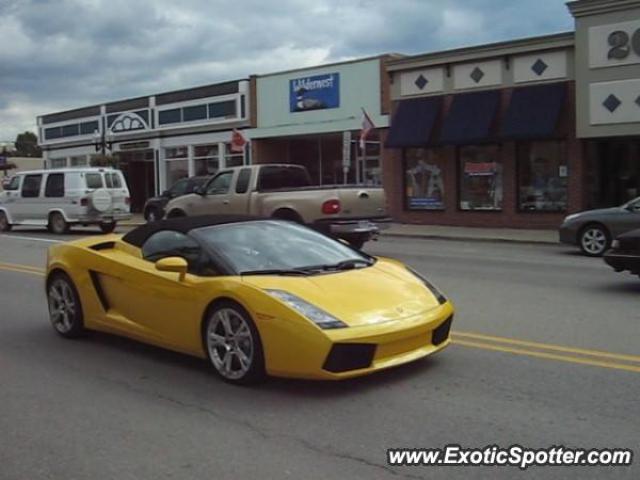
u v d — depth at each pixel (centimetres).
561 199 2184
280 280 595
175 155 3494
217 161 3275
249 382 583
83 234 2320
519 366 634
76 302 769
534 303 952
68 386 613
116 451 467
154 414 535
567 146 2147
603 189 2156
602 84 2027
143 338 692
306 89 2812
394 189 2539
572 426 490
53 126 4250
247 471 430
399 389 573
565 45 2111
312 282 595
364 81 2617
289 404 545
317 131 2792
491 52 2245
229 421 514
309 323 544
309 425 502
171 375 635
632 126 1989
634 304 934
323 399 554
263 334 564
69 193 2298
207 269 632
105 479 425
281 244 677
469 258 1534
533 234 2084
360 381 595
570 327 795
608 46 2008
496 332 771
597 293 1029
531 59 2189
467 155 2375
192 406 549
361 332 546
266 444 471
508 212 2283
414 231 2242
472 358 661
